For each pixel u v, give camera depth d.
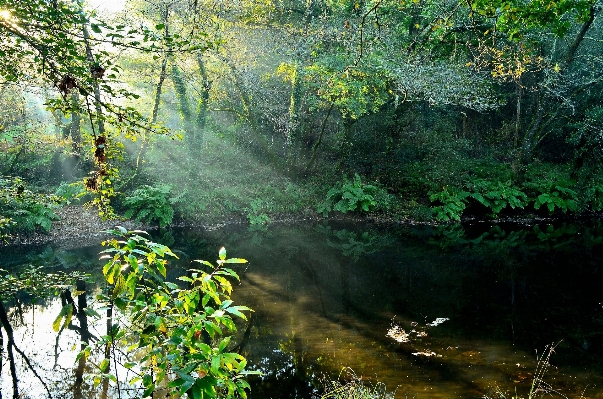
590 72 16.09
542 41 13.88
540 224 15.57
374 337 5.96
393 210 15.62
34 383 4.61
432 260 10.76
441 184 16.14
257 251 11.37
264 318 6.64
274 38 13.43
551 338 5.99
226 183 15.38
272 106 15.42
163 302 2.04
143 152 14.59
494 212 15.66
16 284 6.04
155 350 2.05
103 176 3.40
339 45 13.09
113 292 2.10
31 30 2.79
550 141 19.77
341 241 12.72
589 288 8.50
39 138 13.19
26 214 11.34
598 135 16.36
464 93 12.94
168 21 10.33
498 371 4.98
